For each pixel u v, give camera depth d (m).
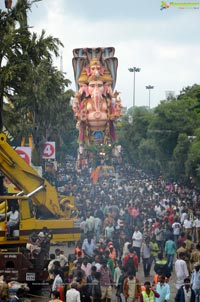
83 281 23.81
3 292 21.94
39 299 25.77
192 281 24.92
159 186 72.50
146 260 32.16
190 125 76.94
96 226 38.41
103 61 98.44
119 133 118.94
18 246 28.16
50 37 40.25
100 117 96.12
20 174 29.91
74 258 28.70
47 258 27.45
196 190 67.44
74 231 32.53
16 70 38.72
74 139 110.19
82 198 50.62
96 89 96.25
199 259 28.84
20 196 28.39
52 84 48.41
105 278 24.67
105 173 80.81
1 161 29.59
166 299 23.00
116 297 26.91
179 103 79.62
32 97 45.94
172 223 40.44
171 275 32.25
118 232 34.00
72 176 83.38
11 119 45.84
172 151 78.12
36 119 54.34
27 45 39.41
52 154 54.03
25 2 40.44
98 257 25.59
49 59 41.34
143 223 40.44
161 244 35.78
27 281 26.47
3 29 40.16
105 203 46.62
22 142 53.19
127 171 98.12
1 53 39.50
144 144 93.12
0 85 39.28
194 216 41.50
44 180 30.73
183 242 30.44
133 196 54.12
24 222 28.41
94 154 96.69
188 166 64.19
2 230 27.72
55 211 31.80
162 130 77.19
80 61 98.44
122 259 29.41
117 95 97.94
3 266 26.31
